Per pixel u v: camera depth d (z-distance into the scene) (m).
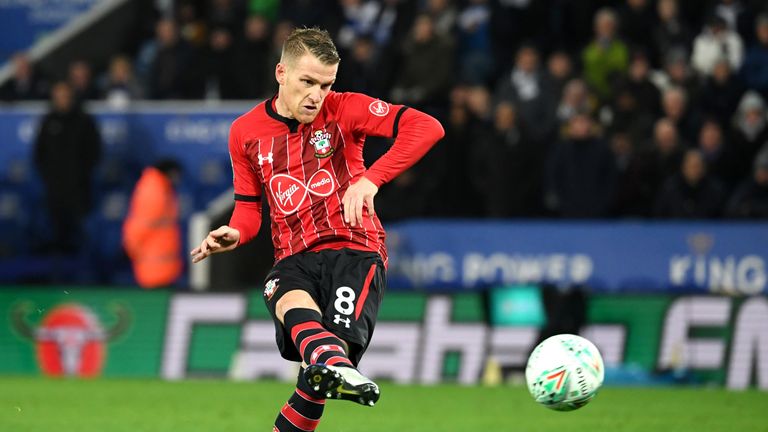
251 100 57.22
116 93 59.62
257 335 45.50
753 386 43.16
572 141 49.06
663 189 49.31
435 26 54.22
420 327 44.69
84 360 46.72
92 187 57.91
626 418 31.78
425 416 32.34
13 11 70.62
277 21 57.62
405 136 18.97
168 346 46.16
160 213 53.94
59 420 31.17
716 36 53.34
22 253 58.75
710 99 51.47
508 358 44.16
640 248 48.94
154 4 64.38
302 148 19.39
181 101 58.09
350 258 19.23
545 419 31.56
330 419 31.39
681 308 43.84
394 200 51.72
